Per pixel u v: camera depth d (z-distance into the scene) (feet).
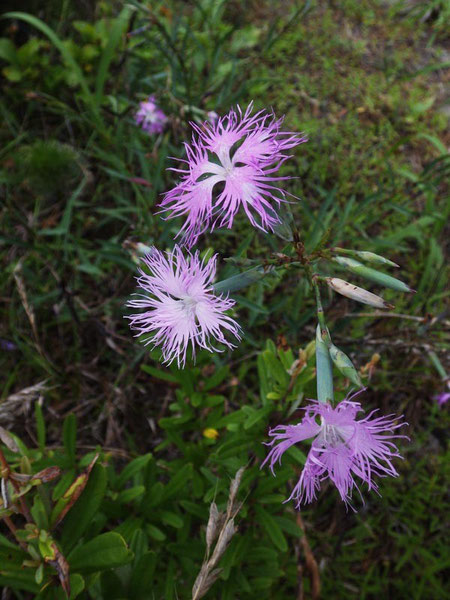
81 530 0.69
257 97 1.57
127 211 1.32
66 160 1.24
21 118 1.51
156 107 1.27
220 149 0.62
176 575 0.91
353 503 1.13
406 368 1.24
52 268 1.20
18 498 0.65
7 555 0.67
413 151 1.57
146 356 1.18
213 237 1.33
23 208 1.39
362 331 1.26
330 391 0.55
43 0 1.58
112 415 1.14
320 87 1.63
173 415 1.17
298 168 1.46
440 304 1.33
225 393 1.21
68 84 1.46
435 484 1.18
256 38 1.60
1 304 1.28
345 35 1.75
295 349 1.19
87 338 1.25
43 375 1.22
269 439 0.81
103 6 1.57
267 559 0.86
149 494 0.86
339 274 1.30
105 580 0.73
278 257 0.61
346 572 1.10
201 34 1.53
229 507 0.61
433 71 1.73
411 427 1.22
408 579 1.11
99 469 0.69
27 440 1.14
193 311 0.63
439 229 1.34
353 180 1.50
